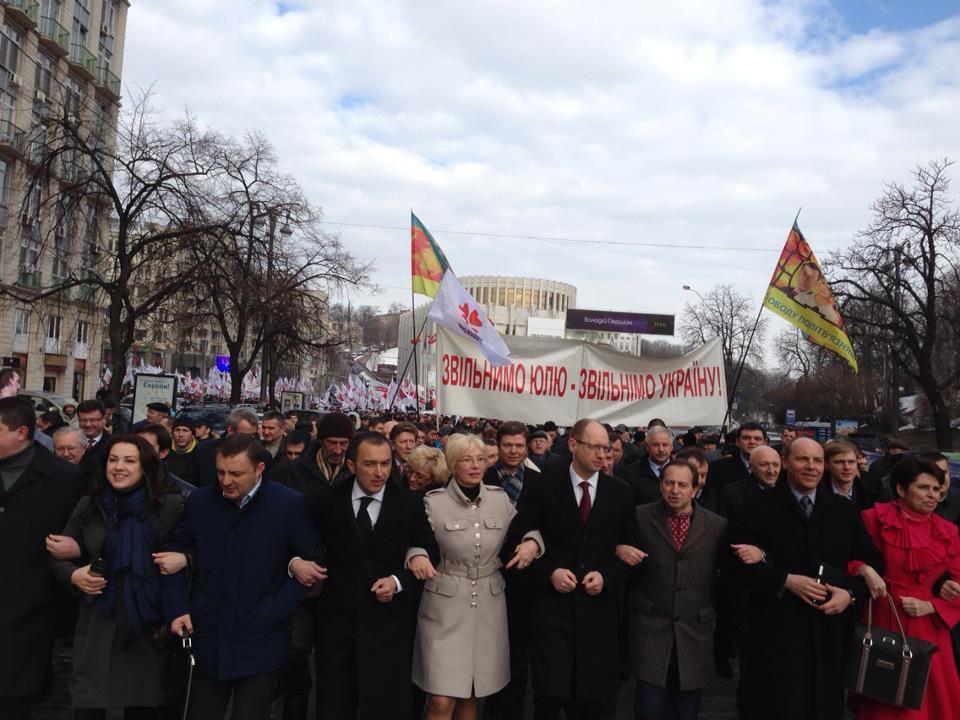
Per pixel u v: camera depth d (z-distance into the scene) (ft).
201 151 65.57
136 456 13.51
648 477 23.11
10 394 23.47
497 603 14.85
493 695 17.16
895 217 104.78
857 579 13.75
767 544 14.28
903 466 14.26
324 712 13.94
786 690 13.62
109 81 131.23
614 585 14.85
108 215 68.44
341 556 14.19
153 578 13.16
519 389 31.55
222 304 84.12
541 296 363.15
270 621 13.08
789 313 32.45
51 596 14.02
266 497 13.58
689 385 32.81
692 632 15.20
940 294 110.01
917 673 12.85
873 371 175.32
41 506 13.83
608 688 14.78
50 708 17.90
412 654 14.83
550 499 15.15
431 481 17.92
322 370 143.64
